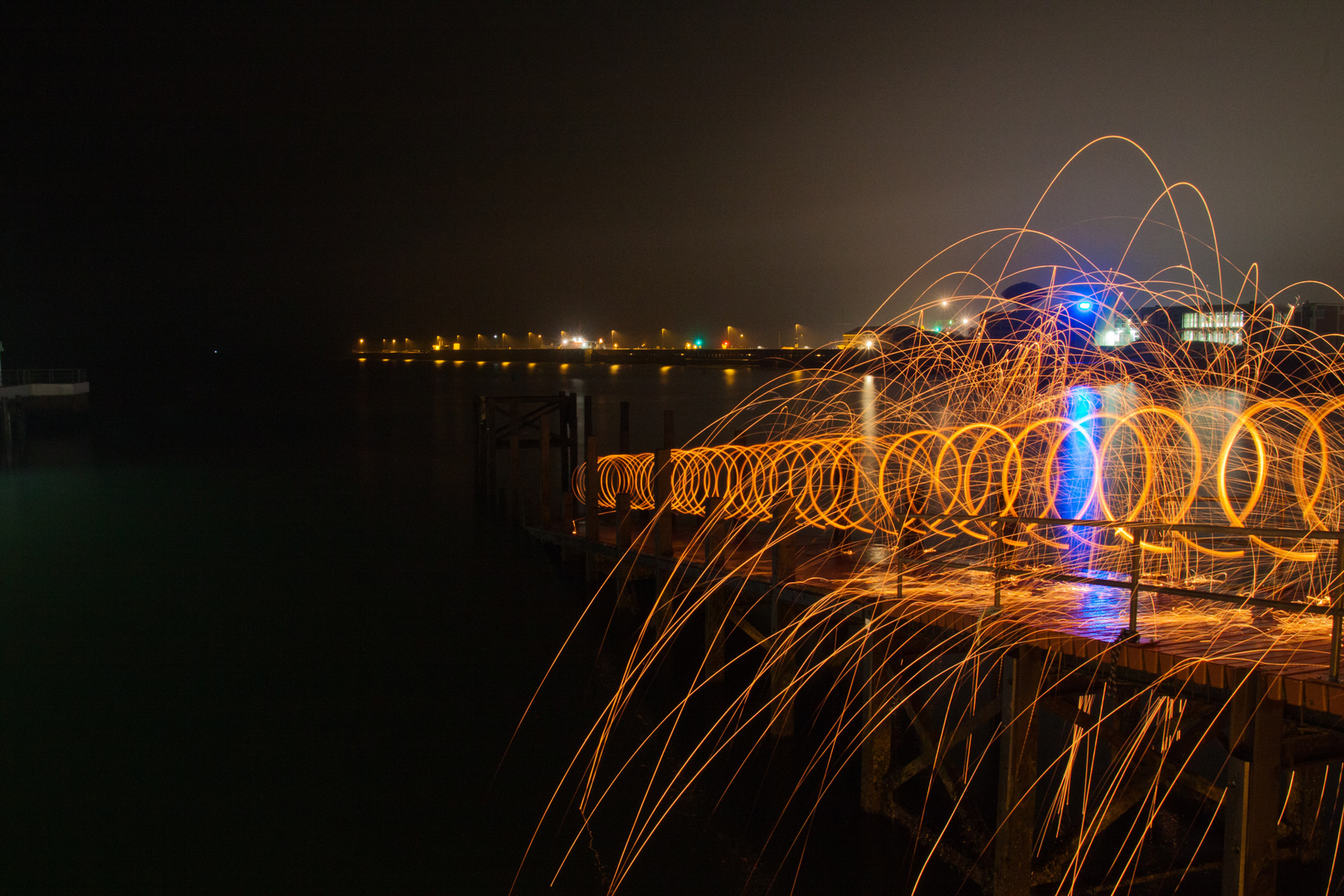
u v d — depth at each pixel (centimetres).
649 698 1138
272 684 1205
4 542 2139
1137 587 582
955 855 743
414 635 1405
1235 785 518
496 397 2725
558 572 1803
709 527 1098
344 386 11138
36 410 5972
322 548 2052
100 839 830
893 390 5403
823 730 1012
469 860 797
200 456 3953
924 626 752
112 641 1377
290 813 873
